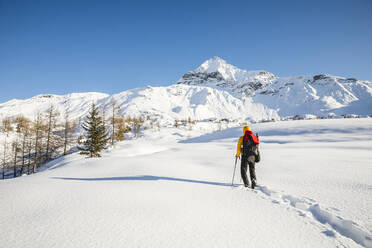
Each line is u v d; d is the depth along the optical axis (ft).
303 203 10.43
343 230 7.63
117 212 9.21
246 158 14.67
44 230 7.38
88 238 6.80
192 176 18.24
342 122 164.35
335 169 20.26
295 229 7.72
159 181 15.72
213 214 9.14
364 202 10.25
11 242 6.46
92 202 10.62
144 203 10.51
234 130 195.21
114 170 21.74
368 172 18.30
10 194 12.11
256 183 14.44
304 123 181.57
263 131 167.22
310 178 16.40
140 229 7.54
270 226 7.96
